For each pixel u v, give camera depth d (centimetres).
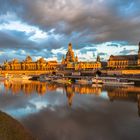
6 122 3325
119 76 16575
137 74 17062
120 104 5994
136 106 5672
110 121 4112
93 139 3127
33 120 4084
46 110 5075
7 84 14075
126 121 4119
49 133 3319
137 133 3419
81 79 15975
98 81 13988
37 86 12381
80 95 8031
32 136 3125
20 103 6012
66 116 4494
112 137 3228
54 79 17462
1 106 5503
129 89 10244
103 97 7444
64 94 8362
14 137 2834
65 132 3406
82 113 4803
